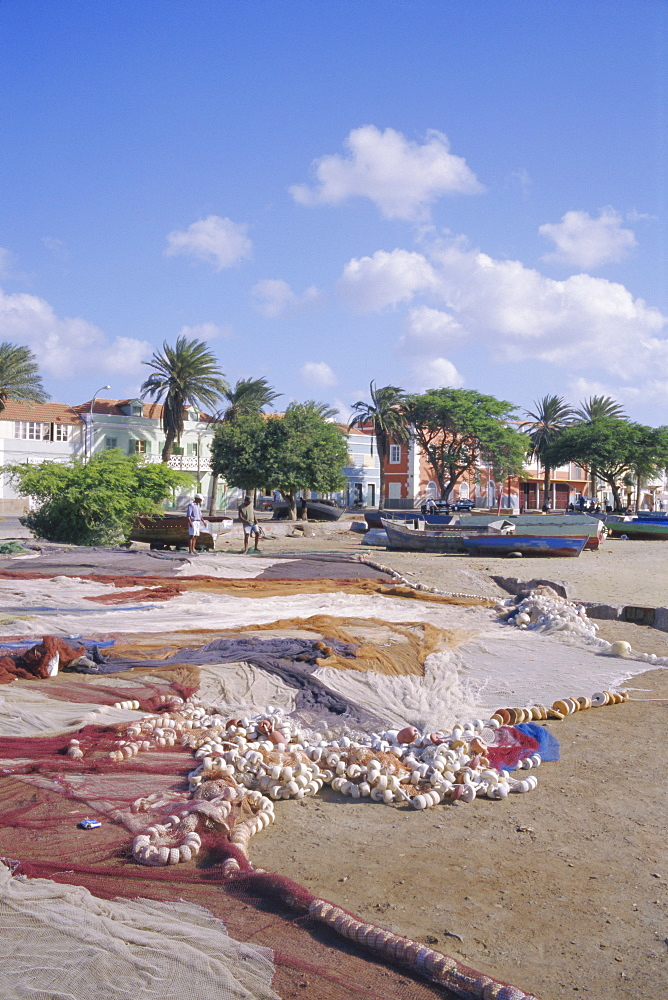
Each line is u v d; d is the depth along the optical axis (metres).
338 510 62.25
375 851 5.67
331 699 9.23
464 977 3.88
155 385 74.31
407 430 86.12
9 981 3.66
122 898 4.56
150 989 3.68
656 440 86.31
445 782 6.75
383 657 11.34
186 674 9.95
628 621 16.53
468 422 81.38
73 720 7.88
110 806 5.84
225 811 5.68
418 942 4.35
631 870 5.46
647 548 38.03
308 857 5.54
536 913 4.84
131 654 11.10
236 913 4.48
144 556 23.47
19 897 4.34
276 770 6.68
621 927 4.70
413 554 32.69
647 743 8.37
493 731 8.27
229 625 13.87
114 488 29.97
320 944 4.25
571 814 6.45
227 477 61.81
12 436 75.62
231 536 42.91
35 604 15.39
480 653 12.37
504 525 33.72
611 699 9.88
